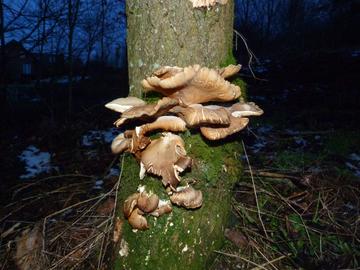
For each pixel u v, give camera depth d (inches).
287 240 35.3
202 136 25.8
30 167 71.6
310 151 65.7
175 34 24.4
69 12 128.2
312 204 42.8
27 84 165.2
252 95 132.0
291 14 291.7
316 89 131.1
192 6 23.9
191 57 24.6
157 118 24.1
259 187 42.7
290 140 73.3
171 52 24.6
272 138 75.7
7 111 123.8
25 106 134.0
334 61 161.3
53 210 46.8
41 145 86.1
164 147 23.7
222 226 28.0
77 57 163.0
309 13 289.0
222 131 24.1
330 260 34.2
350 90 124.6
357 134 72.9
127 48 27.3
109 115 113.6
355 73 145.5
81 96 161.9
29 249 36.4
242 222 35.9
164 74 21.9
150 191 25.0
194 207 24.4
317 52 186.4
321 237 36.4
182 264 25.8
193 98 23.1
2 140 97.7
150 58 25.2
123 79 194.5
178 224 25.4
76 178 60.2
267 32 293.6
